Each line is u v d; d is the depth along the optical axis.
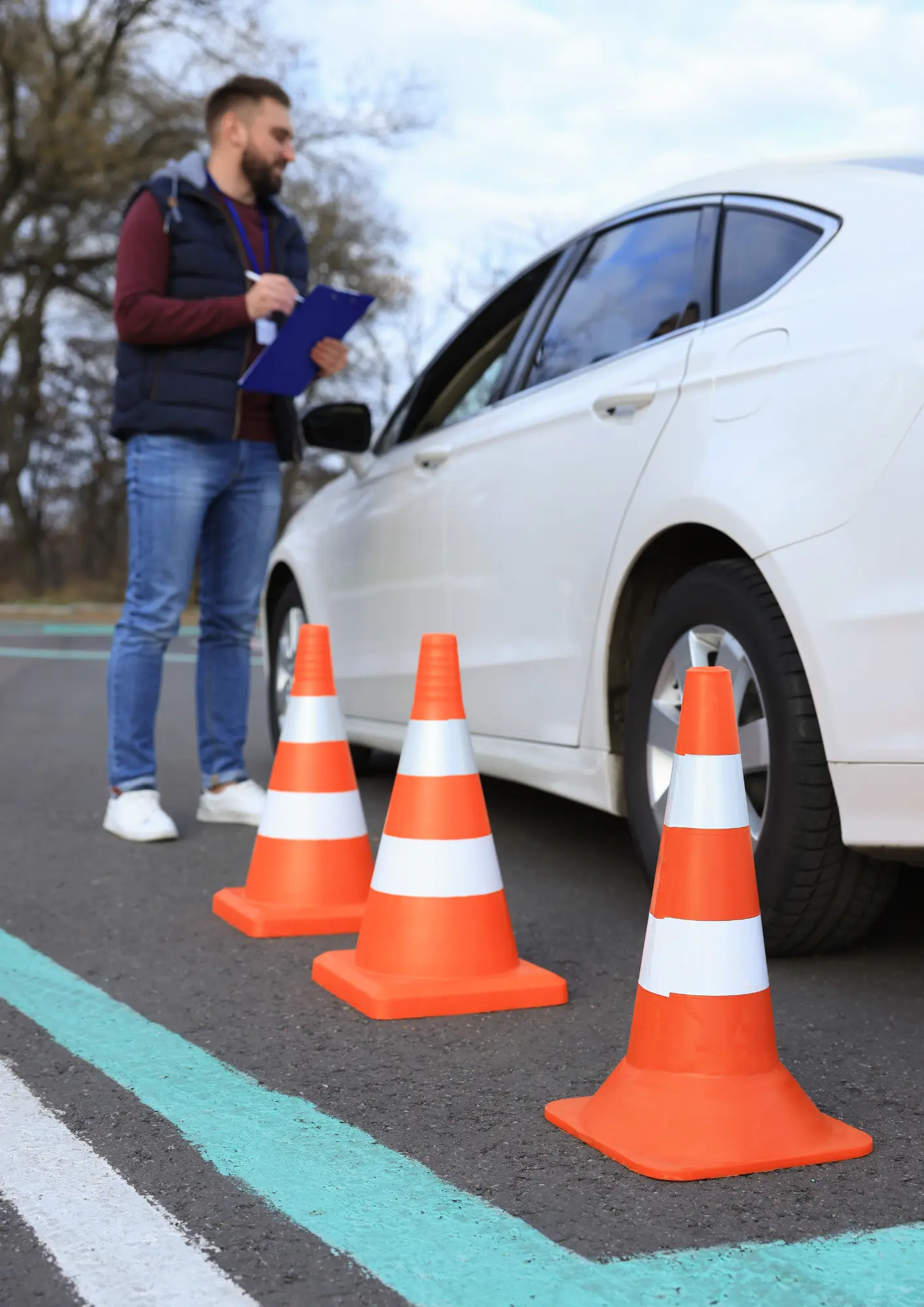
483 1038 2.54
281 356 4.13
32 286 29.77
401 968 2.73
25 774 5.61
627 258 3.68
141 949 3.14
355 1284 1.61
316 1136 2.06
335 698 3.46
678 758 2.09
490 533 3.86
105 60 26.94
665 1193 1.86
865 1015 2.65
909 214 2.78
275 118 4.38
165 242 4.27
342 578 4.91
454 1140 2.05
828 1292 1.60
